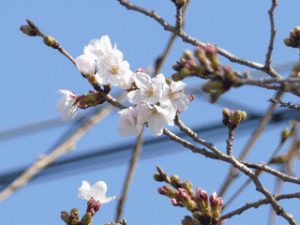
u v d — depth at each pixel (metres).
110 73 1.83
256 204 1.84
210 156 1.84
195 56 1.78
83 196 1.86
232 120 1.86
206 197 1.84
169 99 1.81
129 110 1.81
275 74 1.86
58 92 1.83
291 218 1.83
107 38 1.84
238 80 1.76
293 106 1.88
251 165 1.85
